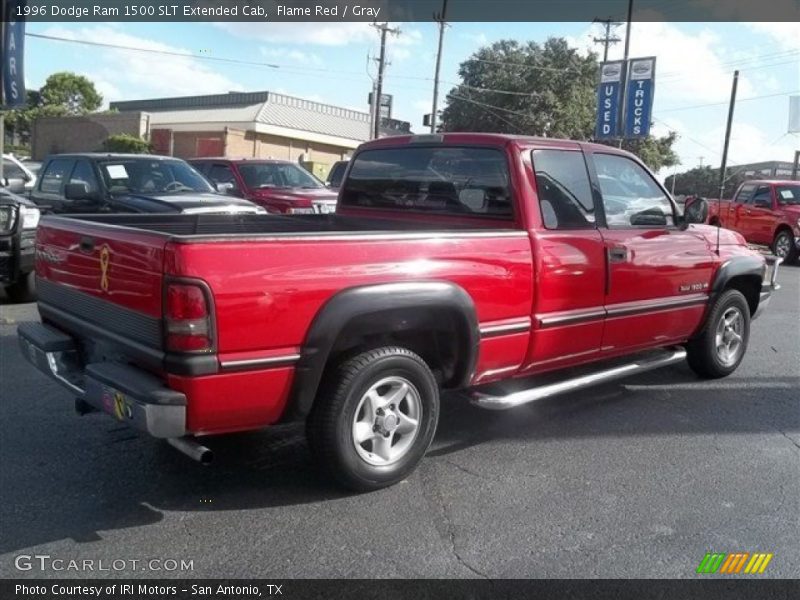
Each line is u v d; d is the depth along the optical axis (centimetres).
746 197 2034
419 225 557
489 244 461
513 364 492
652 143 4912
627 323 563
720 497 446
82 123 4884
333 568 359
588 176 539
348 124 5353
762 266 698
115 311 401
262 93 5116
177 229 555
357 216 607
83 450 489
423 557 370
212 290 357
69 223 451
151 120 5381
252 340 371
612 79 3088
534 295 488
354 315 399
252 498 427
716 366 681
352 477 423
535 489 450
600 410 600
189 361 355
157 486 440
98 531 388
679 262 602
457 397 620
